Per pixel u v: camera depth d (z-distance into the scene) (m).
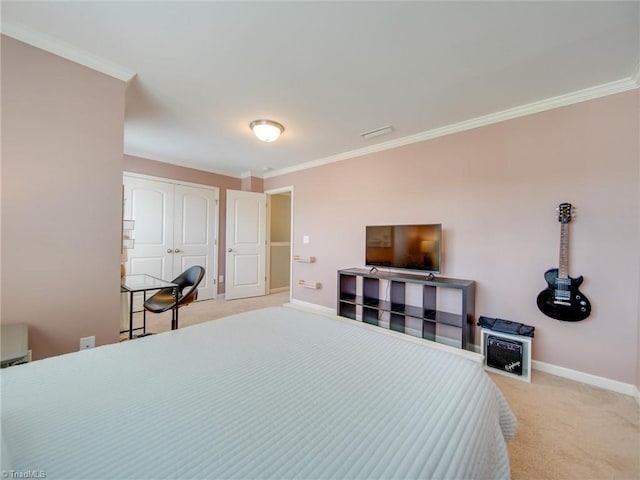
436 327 2.96
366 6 1.44
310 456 0.67
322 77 2.08
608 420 1.71
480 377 1.12
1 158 1.59
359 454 0.67
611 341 2.06
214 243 4.98
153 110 2.62
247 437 0.73
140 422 0.79
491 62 1.88
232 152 3.92
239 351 1.30
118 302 2.00
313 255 4.33
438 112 2.60
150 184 4.20
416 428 0.77
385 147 3.45
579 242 2.18
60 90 1.76
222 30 1.62
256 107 2.55
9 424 0.76
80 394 0.92
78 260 1.83
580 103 2.20
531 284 2.40
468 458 0.69
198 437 0.73
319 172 4.27
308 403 0.89
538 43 1.69
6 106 1.60
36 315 1.69
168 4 1.44
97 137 1.90
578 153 2.20
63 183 1.77
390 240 3.15
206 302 4.68
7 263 1.60
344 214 3.92
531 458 1.41
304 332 1.57
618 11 1.43
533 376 2.26
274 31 1.62
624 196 2.03
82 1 1.42
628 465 1.37
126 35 1.67
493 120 2.62
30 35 1.63
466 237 2.78
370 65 1.93
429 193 3.05
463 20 1.52
